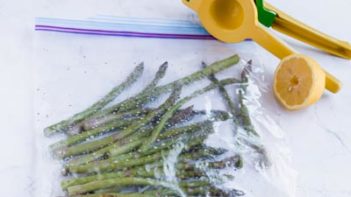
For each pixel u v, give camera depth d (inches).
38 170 20.5
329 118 23.4
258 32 23.3
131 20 24.6
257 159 21.7
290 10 26.4
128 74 23.3
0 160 20.6
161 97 22.7
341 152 22.6
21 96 22.1
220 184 20.9
